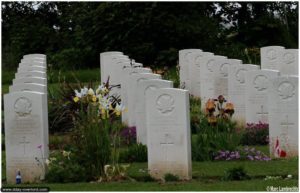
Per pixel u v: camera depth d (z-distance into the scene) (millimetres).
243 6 42500
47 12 45969
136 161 15422
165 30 36500
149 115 13531
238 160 15156
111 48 36875
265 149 16641
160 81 16969
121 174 13438
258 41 41781
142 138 17000
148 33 36656
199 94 27062
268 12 42750
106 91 13898
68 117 19031
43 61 27781
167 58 36000
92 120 13438
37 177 13766
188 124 13500
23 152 13789
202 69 23641
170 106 13406
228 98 20875
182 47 37594
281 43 41906
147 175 13664
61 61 38094
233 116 20641
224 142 15688
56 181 13391
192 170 14180
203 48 38000
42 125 13727
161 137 13492
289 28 45000
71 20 40969
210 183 12836
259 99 19000
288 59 28594
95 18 36719
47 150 14000
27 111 13719
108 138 13500
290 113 15320
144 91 17000
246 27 42000
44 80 19375
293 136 15352
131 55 36531
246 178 13227
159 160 13523
